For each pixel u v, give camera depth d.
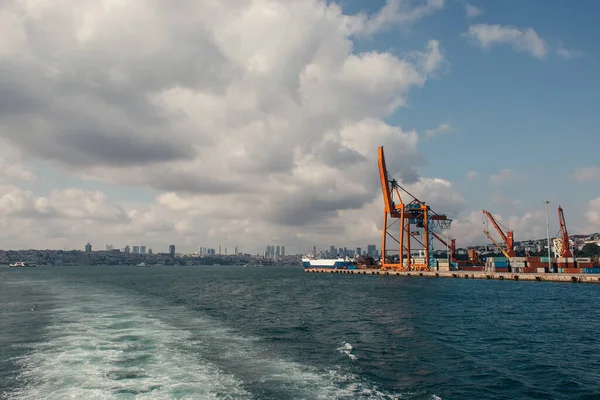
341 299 73.50
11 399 18.11
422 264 186.50
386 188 176.62
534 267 146.12
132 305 56.78
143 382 20.39
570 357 29.22
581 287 103.56
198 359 25.14
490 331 39.41
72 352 26.52
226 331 36.56
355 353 29.34
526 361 27.95
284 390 20.11
